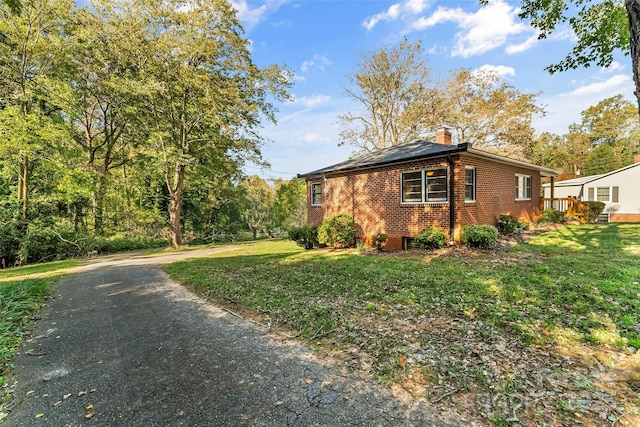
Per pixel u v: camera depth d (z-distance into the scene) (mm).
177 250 16672
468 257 7680
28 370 3100
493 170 11031
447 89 25031
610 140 37781
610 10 7703
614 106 36875
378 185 11281
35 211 15453
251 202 28359
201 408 2373
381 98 26359
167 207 24047
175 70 15406
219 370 2967
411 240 10422
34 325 4469
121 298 5895
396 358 3008
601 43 8203
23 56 13062
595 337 3211
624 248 7793
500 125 24500
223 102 15953
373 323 3885
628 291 4449
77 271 9633
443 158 9352
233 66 16328
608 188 19391
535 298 4398
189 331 4023
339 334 3629
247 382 2732
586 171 37156
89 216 19406
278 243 17203
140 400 2514
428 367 2805
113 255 16016
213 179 22641
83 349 3584
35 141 12727
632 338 3129
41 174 15867
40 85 13148
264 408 2344
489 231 8609
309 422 2162
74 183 14336
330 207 13516
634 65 2426
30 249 14547
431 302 4523
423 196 9938
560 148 39938
